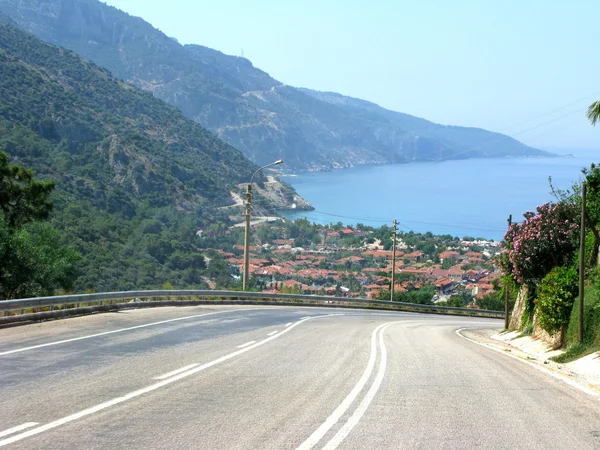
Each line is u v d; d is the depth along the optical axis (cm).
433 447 649
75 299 2164
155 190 12875
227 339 1670
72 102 15738
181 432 681
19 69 15225
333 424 735
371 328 2436
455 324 3666
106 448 613
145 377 1021
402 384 1038
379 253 13462
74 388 912
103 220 8644
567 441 692
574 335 1608
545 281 1836
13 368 1069
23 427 685
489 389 1012
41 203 3588
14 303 1780
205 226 12769
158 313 2480
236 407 816
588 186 2227
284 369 1166
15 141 11188
